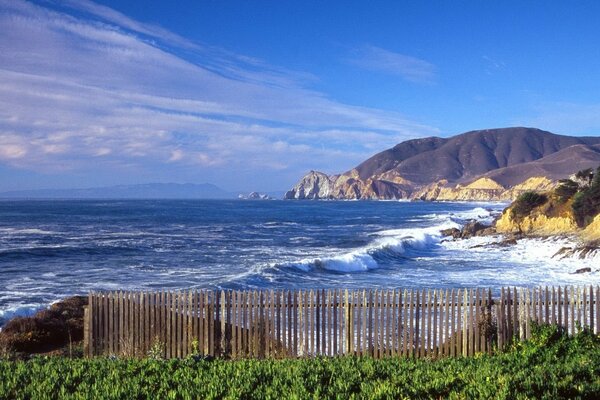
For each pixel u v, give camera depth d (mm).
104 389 7488
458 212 140375
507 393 7148
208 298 11328
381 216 123312
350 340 11297
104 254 42375
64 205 191625
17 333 14586
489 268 35188
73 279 29344
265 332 11203
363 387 7523
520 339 11391
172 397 7188
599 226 48375
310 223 95000
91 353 11297
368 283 27922
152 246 48906
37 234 62750
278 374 8305
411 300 11344
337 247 50125
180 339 11195
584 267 34188
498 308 11508
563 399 7184
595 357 9742
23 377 8195
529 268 35156
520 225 60812
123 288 26156
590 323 11586
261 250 46688
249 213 138500
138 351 11188
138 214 123500
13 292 25031
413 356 11148
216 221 98375
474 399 7062
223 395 7355
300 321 11258
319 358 10023
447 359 10070
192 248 47875
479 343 11406
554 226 56844
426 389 7457
